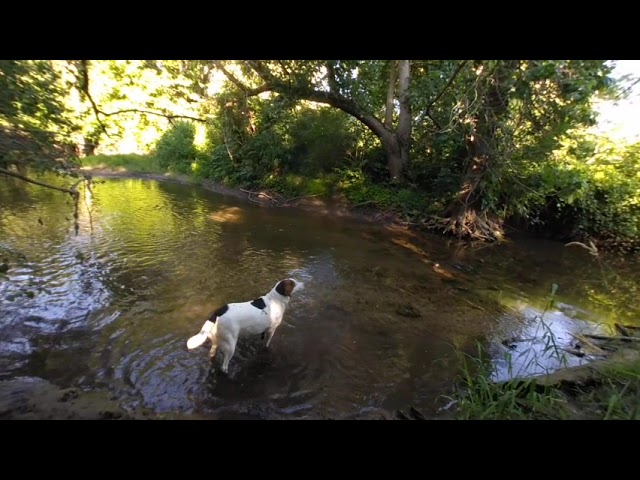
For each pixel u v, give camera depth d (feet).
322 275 24.21
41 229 29.17
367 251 30.27
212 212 39.68
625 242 33.35
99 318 17.02
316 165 47.24
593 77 14.37
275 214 41.11
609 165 32.45
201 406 12.14
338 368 14.74
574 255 32.71
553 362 15.99
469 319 19.71
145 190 49.62
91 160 64.69
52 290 19.36
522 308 21.59
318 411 12.23
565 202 33.40
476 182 33.42
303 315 18.81
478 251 32.63
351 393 13.30
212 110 29.45
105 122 19.01
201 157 59.11
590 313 21.61
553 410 11.18
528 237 37.32
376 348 16.33
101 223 32.32
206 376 13.69
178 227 32.86
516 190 32.19
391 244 32.86
